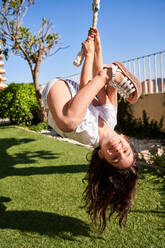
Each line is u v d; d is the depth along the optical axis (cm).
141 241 263
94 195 228
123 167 199
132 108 916
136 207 334
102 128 192
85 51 197
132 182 215
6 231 294
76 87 196
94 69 210
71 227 296
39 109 1184
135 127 909
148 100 854
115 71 167
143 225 292
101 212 234
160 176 434
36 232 289
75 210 337
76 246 260
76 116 153
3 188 426
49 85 181
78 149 674
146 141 807
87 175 254
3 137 893
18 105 1156
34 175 482
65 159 580
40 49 1086
